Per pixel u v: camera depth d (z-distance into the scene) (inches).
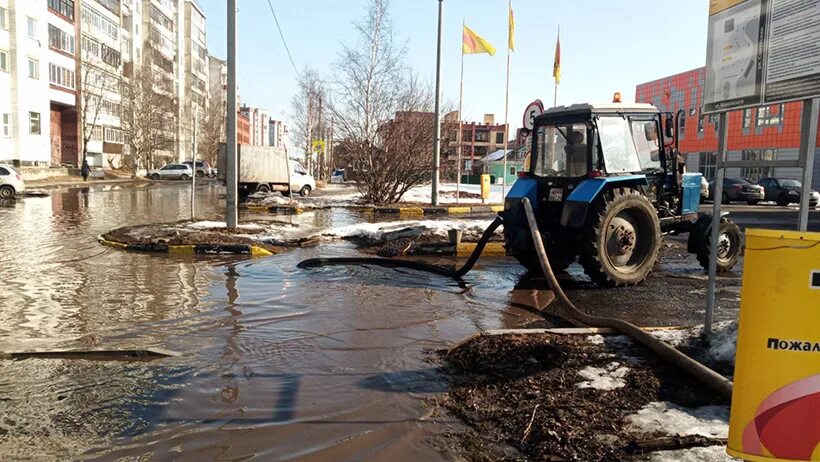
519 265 392.5
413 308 266.4
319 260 378.3
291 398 161.6
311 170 1834.4
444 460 129.3
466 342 200.8
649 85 1952.5
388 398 162.2
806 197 149.3
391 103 910.4
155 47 2463.1
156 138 2176.4
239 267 362.9
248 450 132.5
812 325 91.4
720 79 186.4
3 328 223.9
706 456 124.3
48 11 1593.3
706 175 1651.1
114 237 455.8
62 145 1788.9
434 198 818.2
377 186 904.3
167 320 238.2
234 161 502.6
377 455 131.0
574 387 162.9
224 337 216.5
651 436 133.5
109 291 289.7
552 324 242.8
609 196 317.7
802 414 92.1
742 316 96.3
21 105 1444.4
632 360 181.9
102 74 1918.1
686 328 206.8
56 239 468.1
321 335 220.8
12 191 921.5
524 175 364.5
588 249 311.6
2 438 136.3
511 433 140.6
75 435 138.3
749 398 94.8
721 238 366.3
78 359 191.2
